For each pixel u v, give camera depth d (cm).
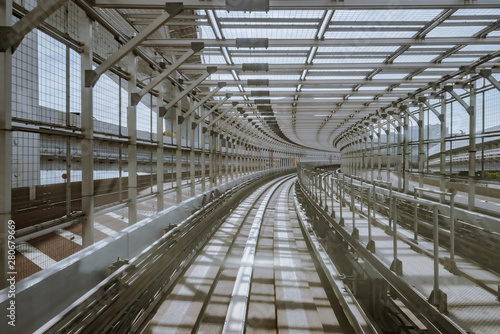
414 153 1048
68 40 370
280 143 3566
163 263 415
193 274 488
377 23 507
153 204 1052
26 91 316
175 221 602
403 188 1110
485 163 684
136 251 432
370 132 1476
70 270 289
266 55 650
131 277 338
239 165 1662
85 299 246
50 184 366
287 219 1034
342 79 805
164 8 413
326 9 423
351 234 505
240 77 793
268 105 1132
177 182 752
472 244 451
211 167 1112
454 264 323
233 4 416
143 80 623
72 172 407
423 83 798
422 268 344
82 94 394
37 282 248
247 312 402
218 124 1239
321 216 891
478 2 412
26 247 481
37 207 332
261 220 941
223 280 486
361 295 489
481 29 526
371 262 402
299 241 758
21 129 297
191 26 541
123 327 288
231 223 878
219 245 652
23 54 314
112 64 401
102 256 344
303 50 627
